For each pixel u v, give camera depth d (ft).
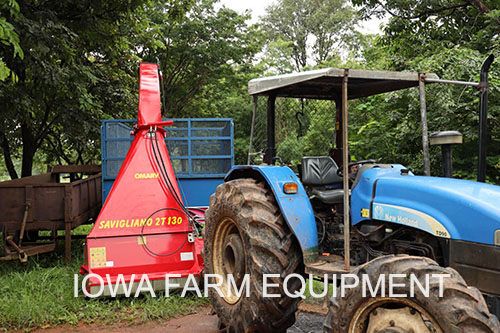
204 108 78.64
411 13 31.40
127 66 43.65
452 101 22.41
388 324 8.89
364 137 29.53
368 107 28.76
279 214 12.30
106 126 24.89
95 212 26.84
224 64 69.41
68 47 27.78
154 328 14.56
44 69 26.09
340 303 9.52
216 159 24.73
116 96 38.99
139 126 19.60
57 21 26.04
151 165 19.04
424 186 10.39
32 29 23.35
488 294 8.99
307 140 31.73
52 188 22.67
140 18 36.35
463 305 7.71
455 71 23.21
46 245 22.20
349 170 13.51
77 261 22.57
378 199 11.27
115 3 30.32
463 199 9.55
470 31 29.94
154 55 64.95
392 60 29.12
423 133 11.82
